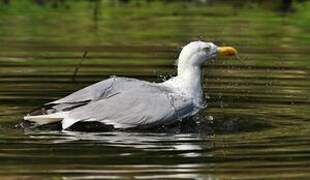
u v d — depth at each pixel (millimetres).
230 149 12461
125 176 10961
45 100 16062
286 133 13555
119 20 28047
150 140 13070
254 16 29016
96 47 22688
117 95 14008
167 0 33688
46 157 11883
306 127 14039
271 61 20703
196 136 13398
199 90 14969
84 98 13961
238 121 14516
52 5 31625
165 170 11273
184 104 14273
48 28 26094
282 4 32031
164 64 20172
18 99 16125
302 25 26938
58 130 13672
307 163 11648
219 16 28859
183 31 25281
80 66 19922
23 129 13680
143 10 30750
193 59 14953
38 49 22281
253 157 12000
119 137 13281
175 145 12719
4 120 14312
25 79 18266
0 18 28188
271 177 10961
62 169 11273
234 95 16828
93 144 12719
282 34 25031
